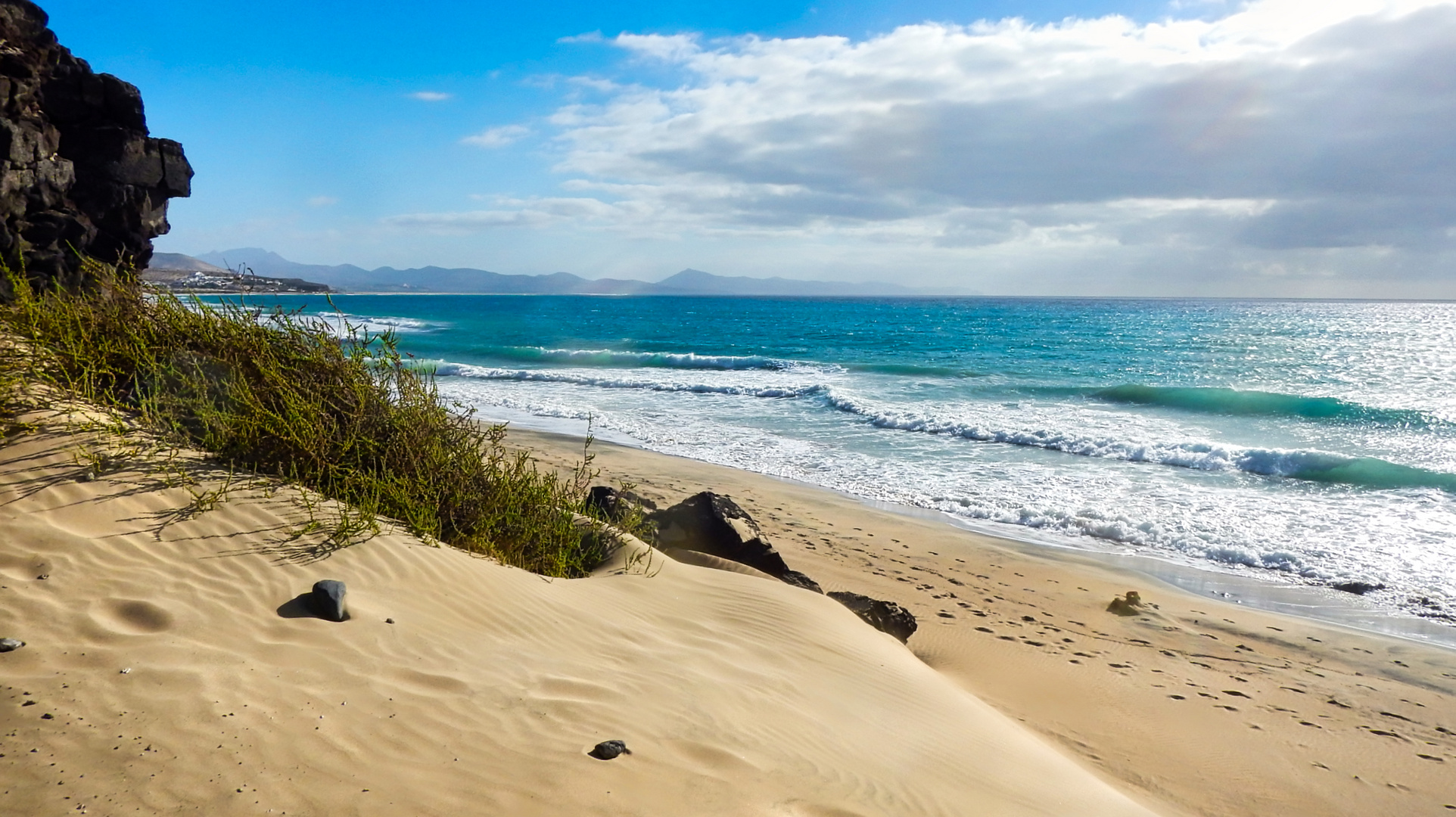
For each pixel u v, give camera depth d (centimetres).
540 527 602
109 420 478
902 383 2922
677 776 306
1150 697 667
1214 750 585
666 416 2105
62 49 1024
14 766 249
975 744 447
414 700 322
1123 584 980
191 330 553
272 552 407
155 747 267
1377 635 853
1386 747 611
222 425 487
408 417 566
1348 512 1270
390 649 356
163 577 367
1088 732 595
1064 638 791
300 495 469
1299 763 577
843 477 1470
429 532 500
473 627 401
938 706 491
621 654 423
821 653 511
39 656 302
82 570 358
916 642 736
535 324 7556
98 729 270
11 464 414
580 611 470
